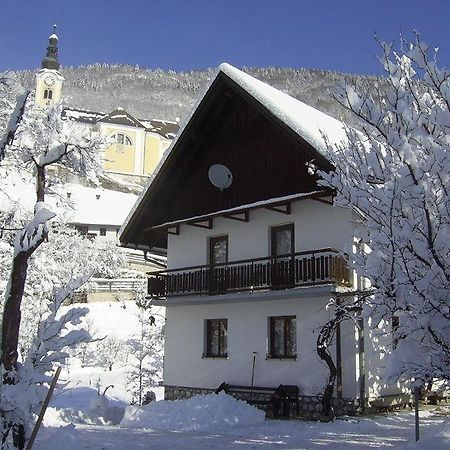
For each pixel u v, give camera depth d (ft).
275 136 60.29
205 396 50.42
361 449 34.19
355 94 22.50
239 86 58.54
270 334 57.47
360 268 23.86
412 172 21.20
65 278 78.43
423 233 20.95
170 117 581.12
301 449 35.06
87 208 193.98
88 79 597.52
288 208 56.85
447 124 21.02
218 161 65.77
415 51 21.42
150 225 70.90
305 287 51.60
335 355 51.19
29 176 47.75
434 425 43.06
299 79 442.09
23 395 24.94
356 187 23.35
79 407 68.59
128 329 122.42
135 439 39.86
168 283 65.87
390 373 22.27
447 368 21.74
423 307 21.18
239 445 37.11
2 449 24.80
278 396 52.60
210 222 65.31
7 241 44.21
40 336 26.71
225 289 59.11
